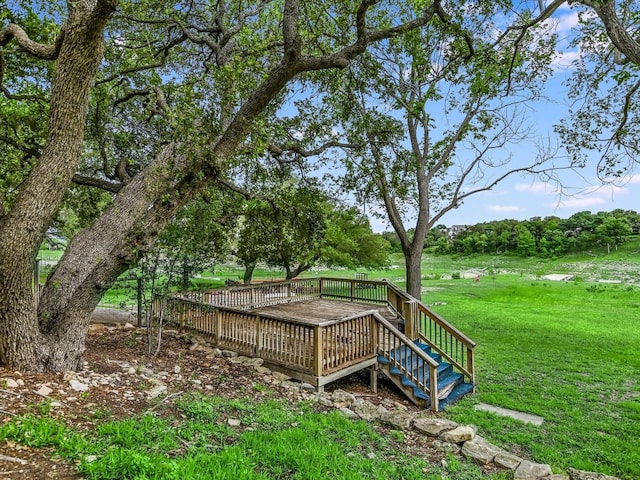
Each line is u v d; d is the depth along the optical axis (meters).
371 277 33.59
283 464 3.28
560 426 5.84
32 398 3.59
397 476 3.60
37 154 7.42
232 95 5.60
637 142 7.11
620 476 4.43
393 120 9.41
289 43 5.42
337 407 5.52
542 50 8.95
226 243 10.83
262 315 7.11
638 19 5.41
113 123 8.49
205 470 2.83
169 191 5.43
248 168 8.65
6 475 2.40
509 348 10.69
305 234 10.51
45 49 4.72
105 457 2.72
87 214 10.77
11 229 4.18
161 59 7.94
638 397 7.08
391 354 7.45
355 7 7.51
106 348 6.95
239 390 5.47
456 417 6.21
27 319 4.33
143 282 7.66
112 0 3.98
